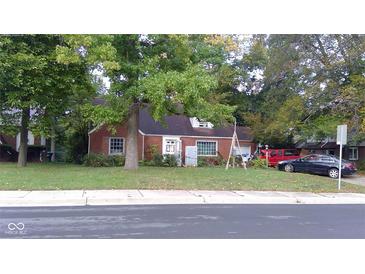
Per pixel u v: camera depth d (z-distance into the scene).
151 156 33.12
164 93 18.84
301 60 33.72
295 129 34.03
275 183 19.09
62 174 19.58
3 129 27.05
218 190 16.91
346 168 28.23
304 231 9.91
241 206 13.89
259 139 38.97
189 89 18.50
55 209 12.38
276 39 36.44
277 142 39.94
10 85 22.70
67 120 31.38
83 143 34.06
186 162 33.25
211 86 20.02
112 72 20.42
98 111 20.89
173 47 21.97
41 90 23.08
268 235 9.38
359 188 19.44
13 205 13.09
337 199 15.99
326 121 31.92
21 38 22.23
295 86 34.88
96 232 9.30
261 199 15.38
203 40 24.73
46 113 26.09
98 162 29.02
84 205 13.36
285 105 33.59
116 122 21.95
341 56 32.31
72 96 28.02
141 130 33.75
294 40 34.12
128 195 14.76
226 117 23.34
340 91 31.78
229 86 42.47
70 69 23.95
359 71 31.83
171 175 20.17
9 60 21.02
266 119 38.56
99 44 19.50
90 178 18.14
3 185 15.75
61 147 38.12
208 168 26.92
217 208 13.20
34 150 36.69
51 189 15.59
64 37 20.36
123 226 10.00
